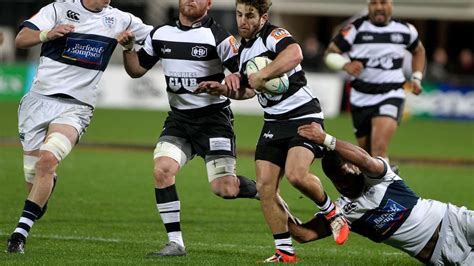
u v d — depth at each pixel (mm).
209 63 31781
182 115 32469
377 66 45344
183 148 32250
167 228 30969
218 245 34125
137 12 135375
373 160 28078
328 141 27891
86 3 32312
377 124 45125
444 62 120062
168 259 29906
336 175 28625
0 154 63906
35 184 30781
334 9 140250
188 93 32125
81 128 32281
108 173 55938
